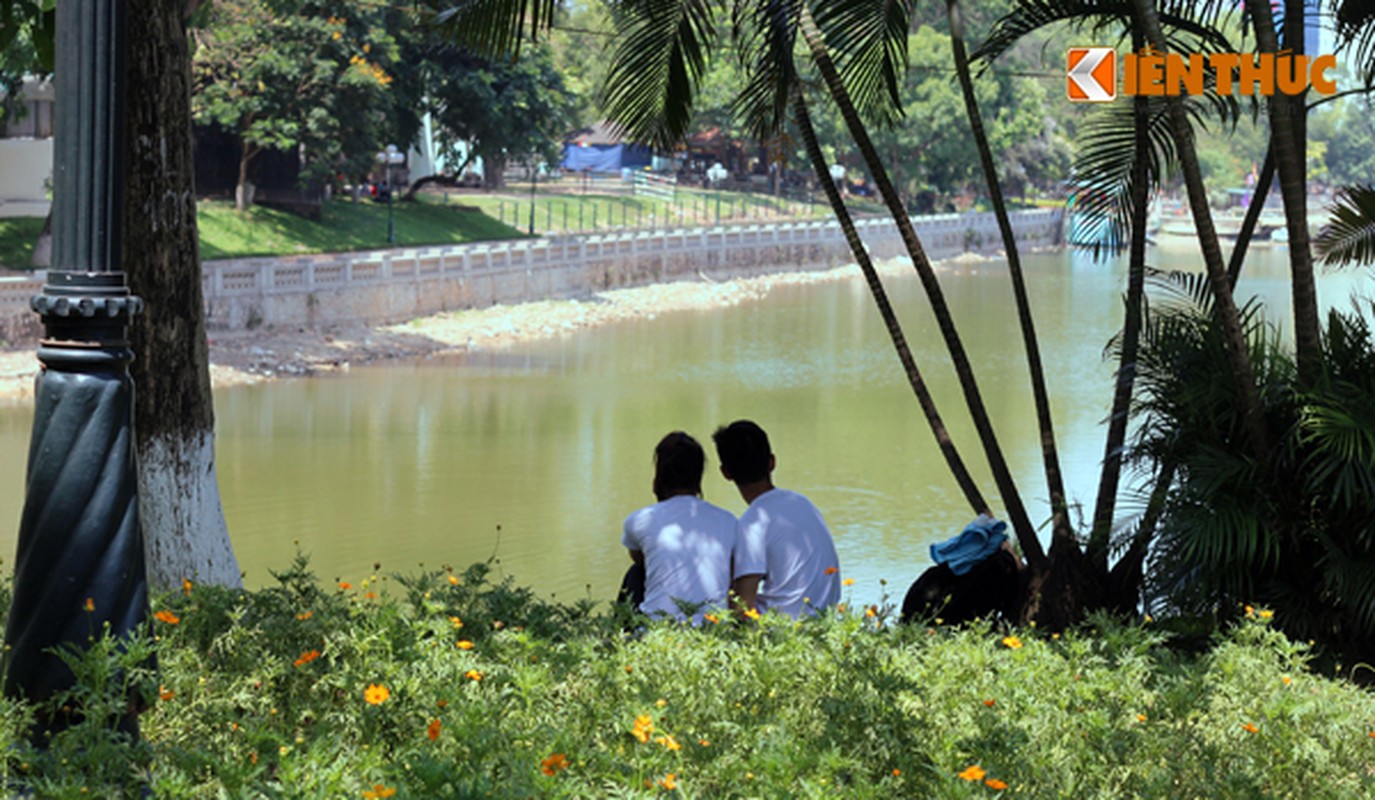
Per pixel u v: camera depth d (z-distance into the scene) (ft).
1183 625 22.34
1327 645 22.17
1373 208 27.71
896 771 12.60
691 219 231.30
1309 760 14.38
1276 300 164.76
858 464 72.90
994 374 112.06
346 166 141.59
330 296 118.21
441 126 171.22
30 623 12.71
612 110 29.78
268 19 126.52
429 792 11.13
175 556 25.73
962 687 15.74
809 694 15.16
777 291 191.01
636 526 18.74
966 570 23.71
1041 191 348.59
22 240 108.88
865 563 52.11
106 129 12.69
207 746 13.00
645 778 12.42
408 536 55.47
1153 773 13.43
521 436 80.18
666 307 163.43
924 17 230.89
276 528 56.13
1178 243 290.35
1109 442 24.64
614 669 15.23
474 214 181.57
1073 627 20.06
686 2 28.53
